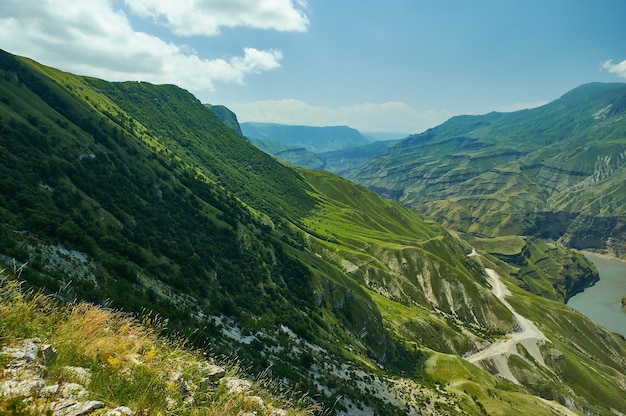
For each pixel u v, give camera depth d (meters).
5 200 72.31
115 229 96.00
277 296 133.75
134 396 11.69
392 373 133.50
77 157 115.75
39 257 56.84
